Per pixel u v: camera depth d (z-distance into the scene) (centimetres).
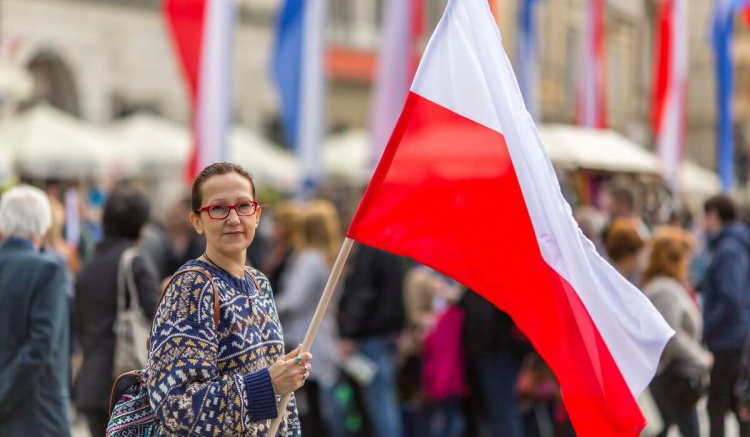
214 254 639
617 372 719
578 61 4731
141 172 3400
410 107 734
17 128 3162
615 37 4125
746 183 3572
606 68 4075
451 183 730
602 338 721
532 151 731
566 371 719
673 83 2491
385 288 1490
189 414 587
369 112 5516
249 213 642
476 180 731
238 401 597
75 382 1082
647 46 4275
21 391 889
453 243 727
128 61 4428
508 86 739
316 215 1504
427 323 1550
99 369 1060
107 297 1064
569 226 726
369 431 1544
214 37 1888
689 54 5053
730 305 1322
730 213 1419
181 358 597
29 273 909
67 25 4188
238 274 647
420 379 1565
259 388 605
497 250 728
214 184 640
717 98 2753
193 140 1894
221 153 1892
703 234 2312
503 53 741
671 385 1277
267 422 641
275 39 2159
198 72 1889
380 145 2108
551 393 1402
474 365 1429
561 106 4625
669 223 2144
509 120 732
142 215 1099
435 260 725
